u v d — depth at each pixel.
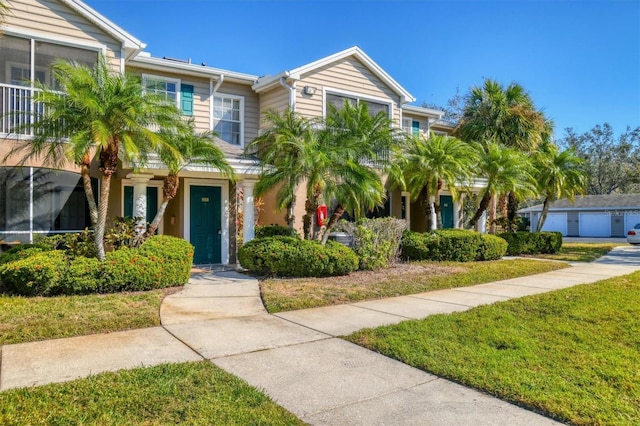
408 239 13.18
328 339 5.46
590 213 37.38
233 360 4.63
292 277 9.89
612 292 8.53
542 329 5.86
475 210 19.44
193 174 11.48
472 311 6.91
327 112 14.15
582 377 4.12
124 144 7.45
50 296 7.31
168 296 7.82
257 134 14.84
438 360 4.60
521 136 18.42
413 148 13.76
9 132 8.23
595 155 45.22
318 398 3.71
